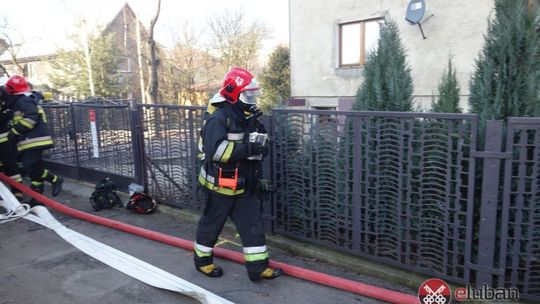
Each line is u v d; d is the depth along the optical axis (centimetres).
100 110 646
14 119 572
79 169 716
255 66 3234
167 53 3266
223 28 3172
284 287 356
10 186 647
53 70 3234
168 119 535
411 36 1029
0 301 340
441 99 375
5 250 449
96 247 444
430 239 341
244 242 357
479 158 308
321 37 1200
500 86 321
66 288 361
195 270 393
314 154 400
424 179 338
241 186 343
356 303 328
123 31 3838
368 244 376
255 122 347
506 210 300
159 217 552
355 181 372
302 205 416
